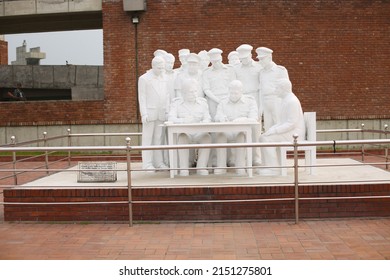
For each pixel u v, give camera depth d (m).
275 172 10.26
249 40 19.77
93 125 20.12
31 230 8.37
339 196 8.73
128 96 20.17
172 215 8.76
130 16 19.95
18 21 24.00
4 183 13.44
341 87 19.94
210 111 11.20
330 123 19.38
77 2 21.12
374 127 19.31
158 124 11.18
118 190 8.78
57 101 20.47
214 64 11.25
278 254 6.83
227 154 11.20
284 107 10.24
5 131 20.17
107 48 20.17
